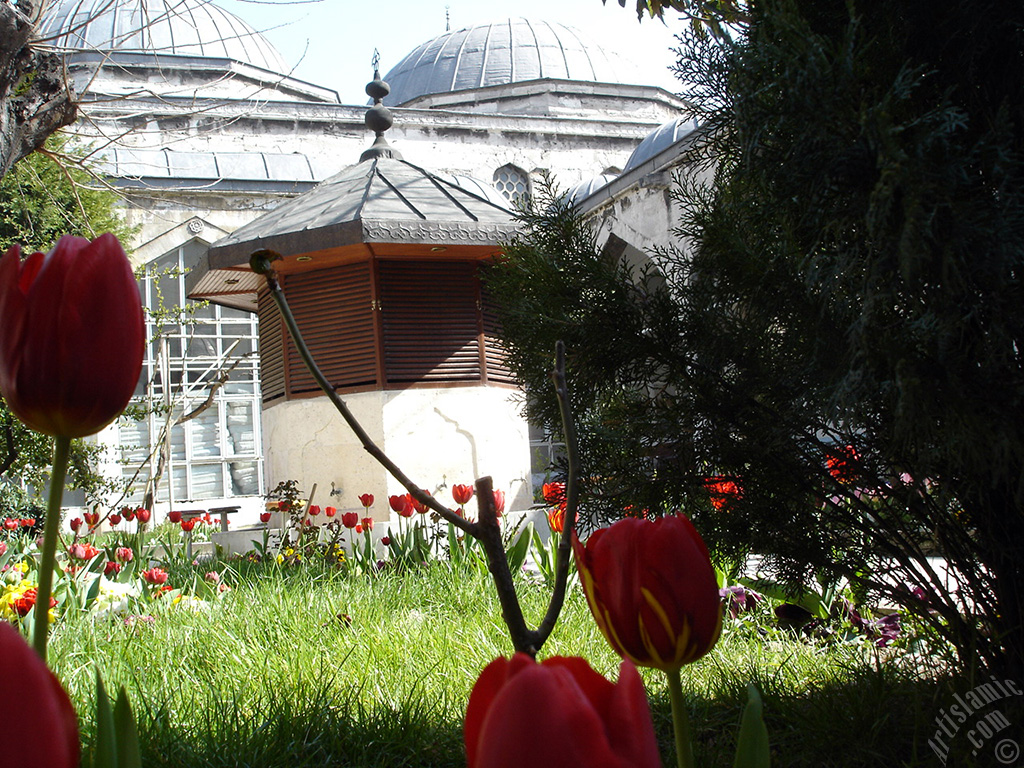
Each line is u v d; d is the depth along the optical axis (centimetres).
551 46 3431
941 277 184
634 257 1349
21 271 85
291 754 275
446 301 899
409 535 684
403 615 481
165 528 1247
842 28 232
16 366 81
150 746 267
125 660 382
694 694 329
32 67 554
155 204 2041
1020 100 216
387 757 278
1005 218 182
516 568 573
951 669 283
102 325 82
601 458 298
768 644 398
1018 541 240
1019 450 186
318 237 841
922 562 273
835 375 221
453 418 884
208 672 372
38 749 51
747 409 268
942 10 217
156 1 2683
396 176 968
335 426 880
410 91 3459
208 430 2009
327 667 358
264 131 2481
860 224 204
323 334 894
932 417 194
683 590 92
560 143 2753
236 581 638
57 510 85
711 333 267
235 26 2888
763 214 229
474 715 57
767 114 205
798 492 276
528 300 300
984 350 200
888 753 260
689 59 249
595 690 56
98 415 83
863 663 322
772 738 284
